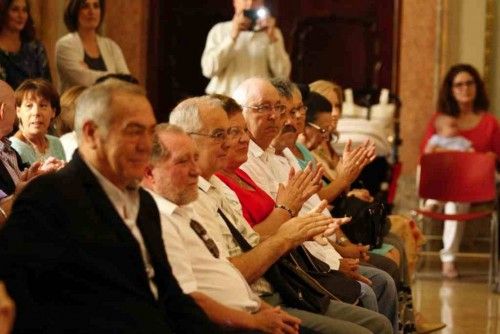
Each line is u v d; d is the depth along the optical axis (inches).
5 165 291.4
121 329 198.8
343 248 362.9
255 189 303.7
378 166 536.7
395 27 669.9
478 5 657.0
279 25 682.2
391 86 673.0
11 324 174.6
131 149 207.0
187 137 237.6
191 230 240.8
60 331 196.7
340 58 679.7
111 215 204.2
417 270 595.8
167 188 236.2
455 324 455.5
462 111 607.5
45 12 552.4
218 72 537.6
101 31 639.8
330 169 420.8
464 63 657.6
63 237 197.8
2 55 405.1
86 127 207.8
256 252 262.5
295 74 681.6
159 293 215.8
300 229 267.6
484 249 638.5
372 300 323.0
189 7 671.8
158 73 673.0
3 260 193.5
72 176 204.7
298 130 352.2
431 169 589.9
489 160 583.8
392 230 465.1
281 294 280.7
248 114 322.0
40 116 319.0
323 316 274.5
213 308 231.0
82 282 199.2
